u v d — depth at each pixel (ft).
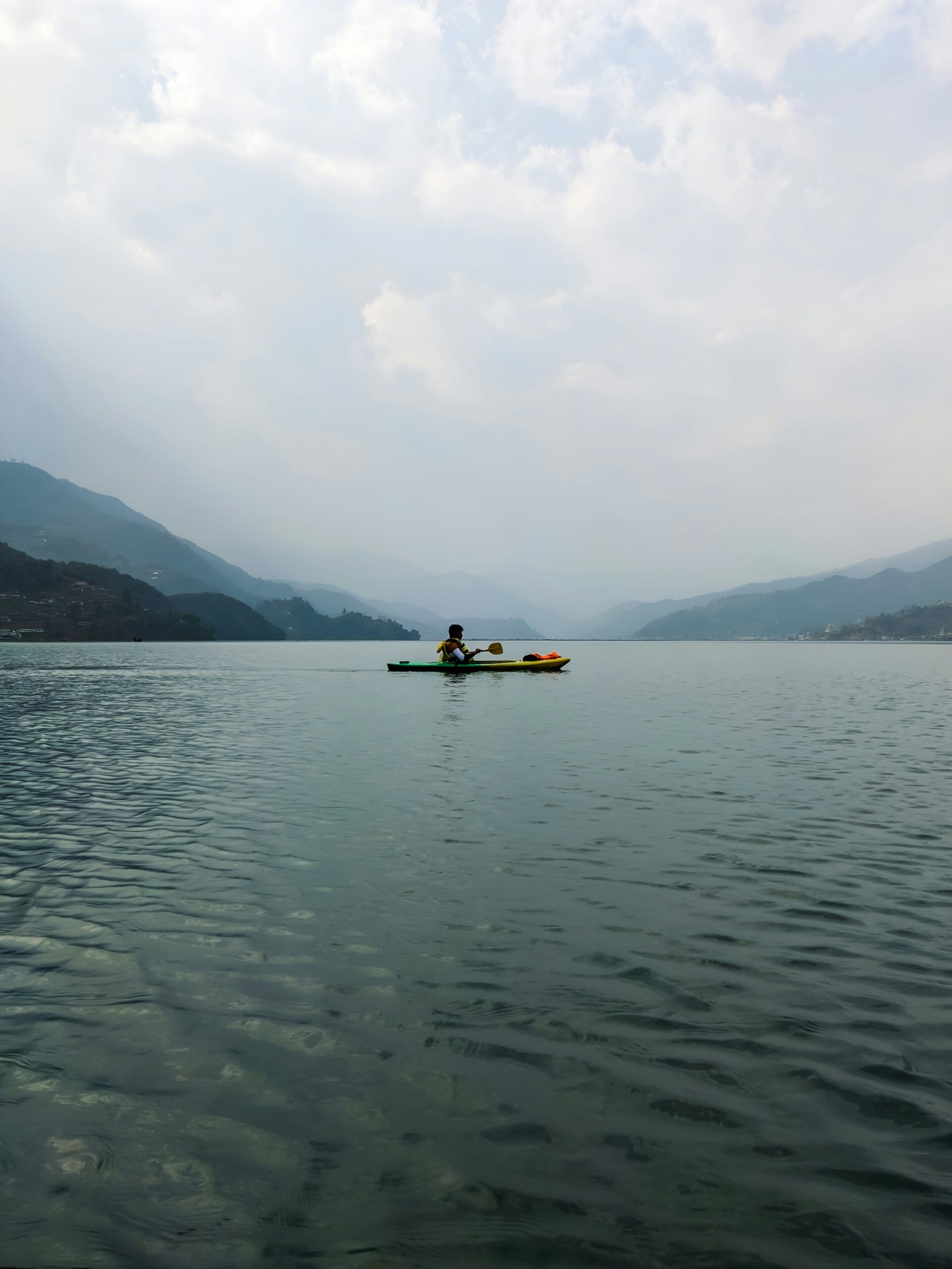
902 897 22.76
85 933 19.94
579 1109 12.35
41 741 56.90
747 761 47.62
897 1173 10.89
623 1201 10.32
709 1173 10.87
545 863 26.08
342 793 37.70
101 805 34.99
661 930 20.21
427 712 79.87
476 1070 13.50
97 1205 10.20
